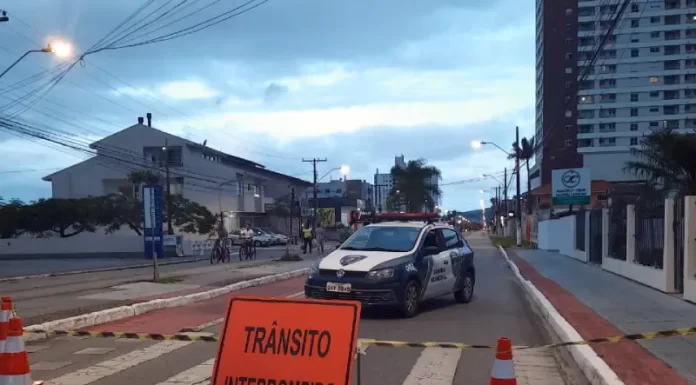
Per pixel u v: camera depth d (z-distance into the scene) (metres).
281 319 4.93
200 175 57.66
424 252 11.77
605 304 11.78
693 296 11.80
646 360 7.15
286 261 26.27
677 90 88.62
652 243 15.01
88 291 14.20
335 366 4.71
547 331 10.05
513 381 4.45
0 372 5.39
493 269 24.14
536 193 57.28
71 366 7.36
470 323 10.70
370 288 10.41
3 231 42.81
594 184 50.78
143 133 57.41
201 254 36.03
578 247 26.52
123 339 8.99
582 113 88.56
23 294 14.06
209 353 8.05
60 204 43.16
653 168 24.12
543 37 85.12
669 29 89.19
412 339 9.17
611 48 88.81
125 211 43.59
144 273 21.19
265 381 4.80
